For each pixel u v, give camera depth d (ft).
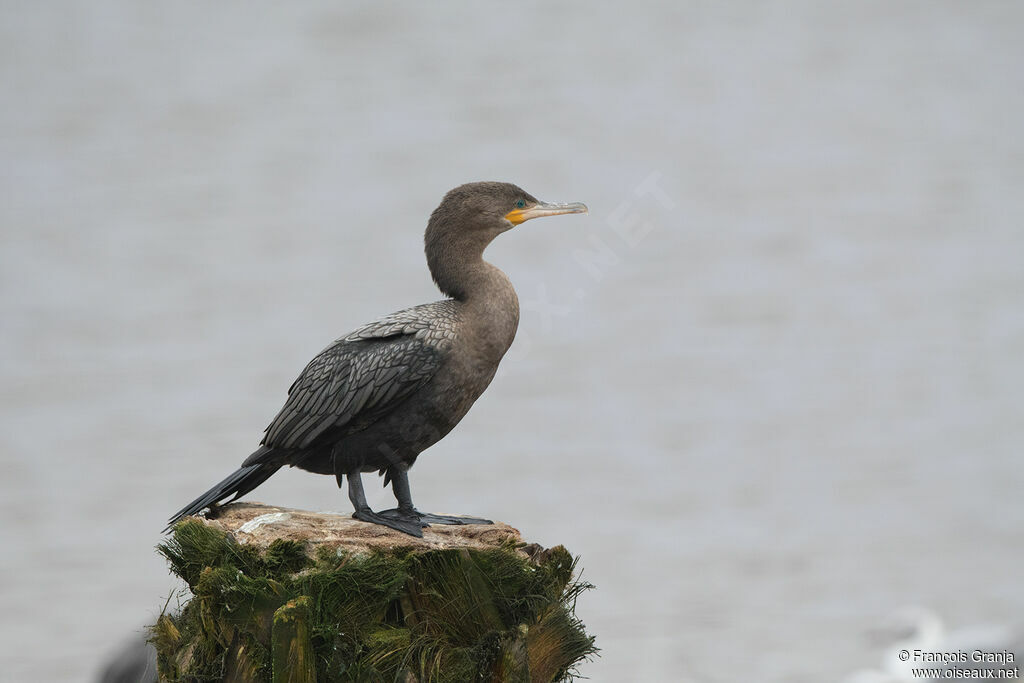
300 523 32.60
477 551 31.01
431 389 37.04
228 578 29.66
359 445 36.96
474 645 30.60
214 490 36.55
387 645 29.71
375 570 29.78
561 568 33.14
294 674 28.63
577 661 33.32
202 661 30.45
